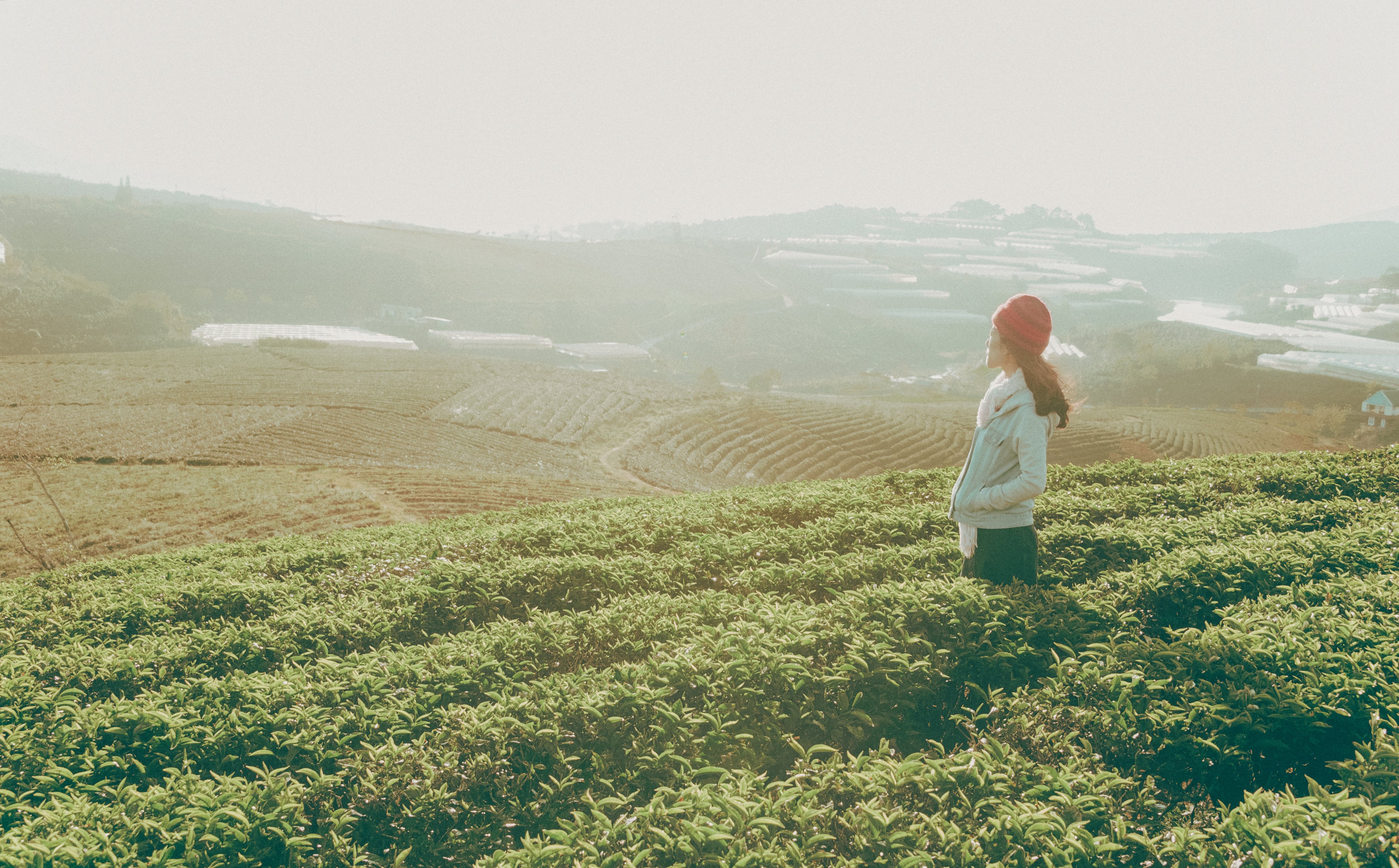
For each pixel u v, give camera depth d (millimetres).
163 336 162125
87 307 163250
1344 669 3717
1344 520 7324
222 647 5363
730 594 5957
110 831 3049
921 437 76125
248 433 50250
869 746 3951
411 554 8430
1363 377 143000
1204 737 3447
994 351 4816
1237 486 8945
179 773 3516
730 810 2924
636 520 9078
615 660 4922
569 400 73000
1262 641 3977
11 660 5059
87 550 27297
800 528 7836
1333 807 2684
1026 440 4652
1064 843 2660
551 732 3611
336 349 94312
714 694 3918
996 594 4723
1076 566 6074
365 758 3592
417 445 52188
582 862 2744
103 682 5004
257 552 11203
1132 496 8352
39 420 50125
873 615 4598
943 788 3082
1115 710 3584
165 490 35656
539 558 7316
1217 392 140000
